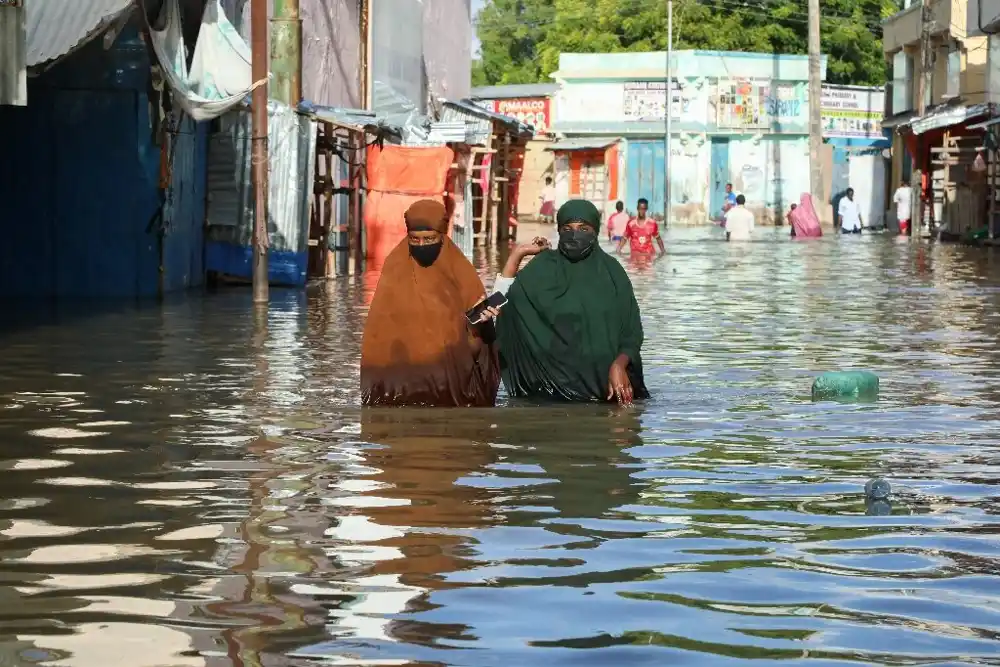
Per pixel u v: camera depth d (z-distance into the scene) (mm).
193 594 5500
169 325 16594
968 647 4879
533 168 75125
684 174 69938
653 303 20688
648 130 70000
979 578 5766
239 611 5277
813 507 7129
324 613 5258
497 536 6480
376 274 26703
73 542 6336
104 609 5301
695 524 6738
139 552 6152
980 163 41688
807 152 71562
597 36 76125
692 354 14102
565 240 10977
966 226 44562
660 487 7617
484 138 38844
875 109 74812
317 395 11062
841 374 11297
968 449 8828
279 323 16938
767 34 73938
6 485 7598
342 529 6590
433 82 42812
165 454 8516
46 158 20672
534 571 5863
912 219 48250
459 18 47250
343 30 32656
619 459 8422
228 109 20781
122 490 7461
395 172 28328
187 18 22750
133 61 20641
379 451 8641
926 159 49625
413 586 5629
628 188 70812
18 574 5789
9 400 10711
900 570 5891
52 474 7898
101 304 19469
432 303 10547
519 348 11031
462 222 33156
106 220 20812
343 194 28547
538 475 7906
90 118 20688
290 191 23500
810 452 8695
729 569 5910
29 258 20734
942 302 20844
